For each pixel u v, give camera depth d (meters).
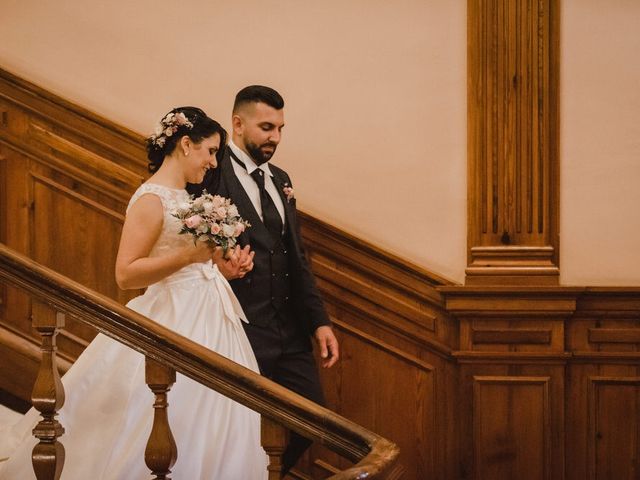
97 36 4.91
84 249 4.80
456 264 4.76
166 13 4.89
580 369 4.67
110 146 4.79
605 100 4.71
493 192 4.74
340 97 4.82
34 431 2.71
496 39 4.75
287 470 4.07
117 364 3.25
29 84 4.83
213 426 3.24
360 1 4.82
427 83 4.79
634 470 4.64
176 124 3.57
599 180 4.71
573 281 4.71
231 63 4.87
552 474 4.64
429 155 4.78
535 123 4.72
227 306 3.52
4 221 4.84
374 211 4.81
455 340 4.72
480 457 4.65
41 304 2.74
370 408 4.75
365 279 4.76
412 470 4.71
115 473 3.07
